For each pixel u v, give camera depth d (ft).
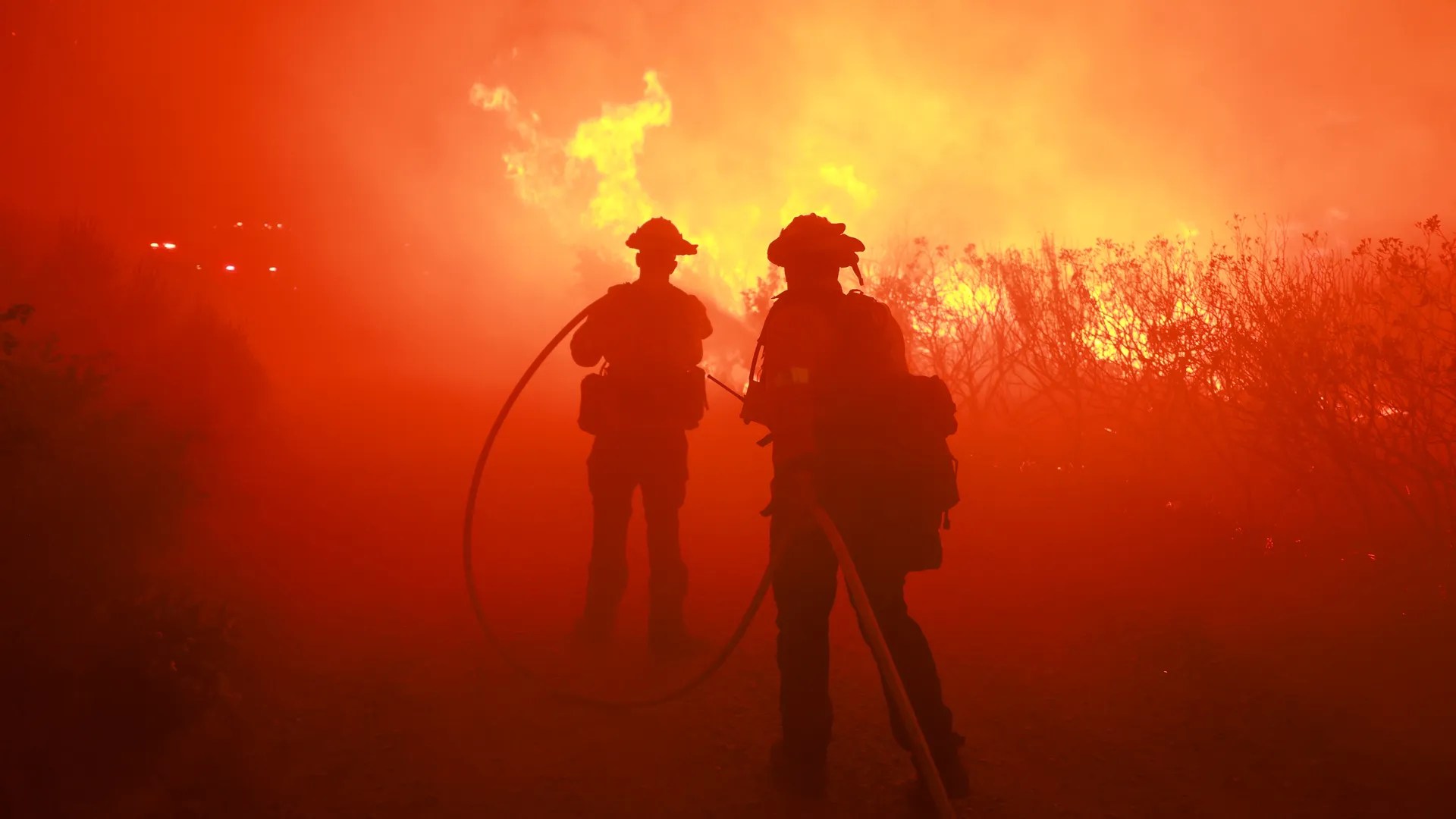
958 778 8.73
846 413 8.84
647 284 13.23
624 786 9.23
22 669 8.25
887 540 8.77
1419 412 13.61
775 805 8.91
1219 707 10.20
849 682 11.46
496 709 10.76
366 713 10.53
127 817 8.18
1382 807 8.27
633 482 12.99
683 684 11.53
